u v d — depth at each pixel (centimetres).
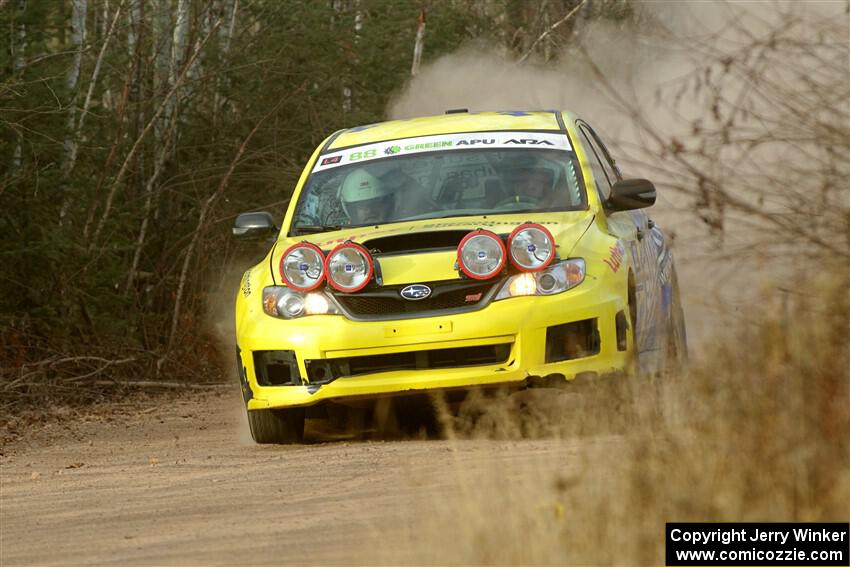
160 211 7094
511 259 2862
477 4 9862
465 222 3059
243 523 2033
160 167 6938
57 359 5372
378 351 2861
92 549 1923
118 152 6644
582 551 1503
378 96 8531
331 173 3397
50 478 2838
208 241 6919
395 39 8862
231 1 7681
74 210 6041
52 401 5025
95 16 7362
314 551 1759
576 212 3114
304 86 7544
